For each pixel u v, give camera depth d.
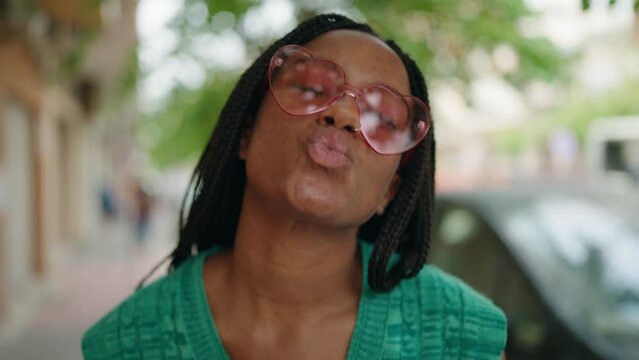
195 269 1.08
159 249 14.96
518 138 16.80
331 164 0.92
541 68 4.57
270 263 1.00
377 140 0.96
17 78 7.82
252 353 1.02
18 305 7.72
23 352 6.12
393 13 4.17
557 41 4.59
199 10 4.53
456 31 4.38
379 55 1.00
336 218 0.94
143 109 8.54
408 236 1.12
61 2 5.93
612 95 15.44
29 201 9.33
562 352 2.43
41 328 7.04
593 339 2.42
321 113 0.93
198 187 1.15
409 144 0.99
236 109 1.05
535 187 3.46
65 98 13.28
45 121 10.30
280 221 0.99
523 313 2.66
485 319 1.02
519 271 2.79
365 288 1.03
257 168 0.98
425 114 1.00
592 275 2.74
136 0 5.40
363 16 4.04
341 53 0.99
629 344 2.42
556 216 3.09
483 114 5.34
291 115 0.94
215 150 1.08
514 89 4.84
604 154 7.87
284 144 0.95
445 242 3.37
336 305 1.03
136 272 11.22
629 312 2.56
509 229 3.02
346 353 1.01
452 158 17.44
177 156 10.42
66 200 15.06
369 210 0.98
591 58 15.82
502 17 4.38
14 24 6.16
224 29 4.50
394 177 1.08
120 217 21.73
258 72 1.03
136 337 1.04
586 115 15.39
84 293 9.16
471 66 4.65
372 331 1.00
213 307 1.06
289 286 1.00
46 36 7.45
